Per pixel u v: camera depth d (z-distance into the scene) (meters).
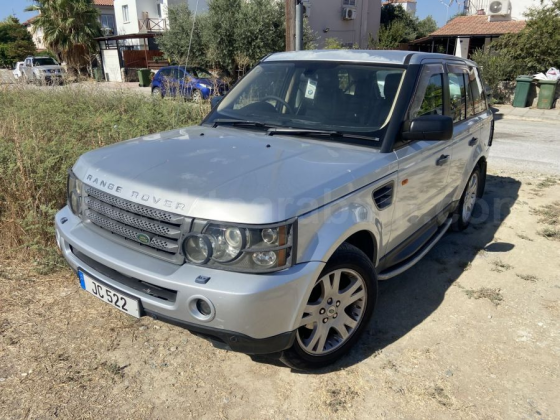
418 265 4.25
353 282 2.78
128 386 2.60
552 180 6.99
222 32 18.30
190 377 2.70
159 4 35.69
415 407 2.52
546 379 2.76
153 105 7.98
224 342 2.29
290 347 2.50
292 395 2.59
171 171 2.54
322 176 2.54
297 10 8.21
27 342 2.91
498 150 9.18
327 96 3.43
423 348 3.02
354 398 2.58
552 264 4.32
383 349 3.01
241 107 3.72
